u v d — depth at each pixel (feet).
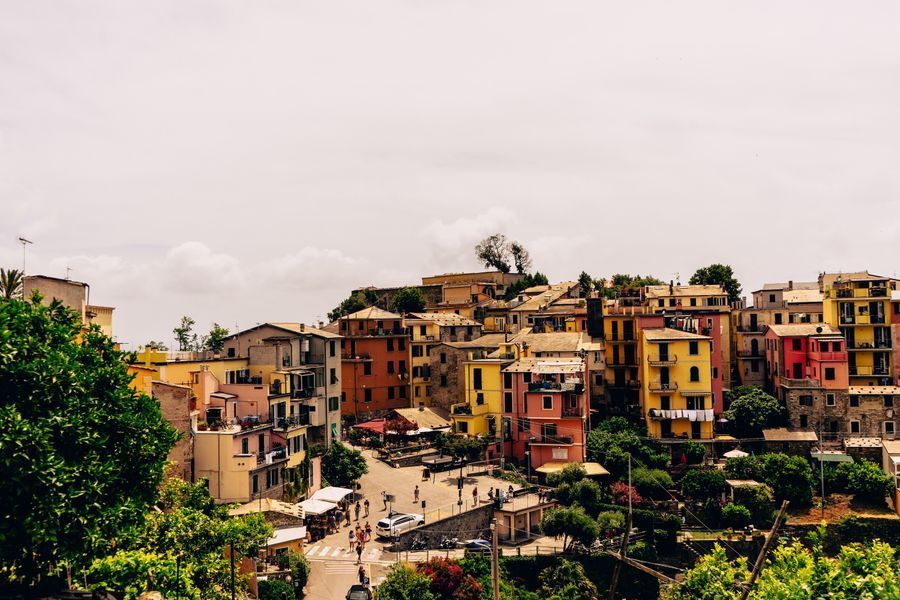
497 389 300.40
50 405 91.97
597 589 218.18
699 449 290.56
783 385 319.27
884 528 242.99
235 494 206.08
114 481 100.27
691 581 106.83
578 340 319.06
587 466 268.21
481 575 195.62
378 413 355.97
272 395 231.91
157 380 211.00
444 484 262.26
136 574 102.78
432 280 565.12
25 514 85.92
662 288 408.67
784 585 92.02
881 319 335.47
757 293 419.13
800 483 258.78
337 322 385.70
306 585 183.32
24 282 182.29
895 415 301.22
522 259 597.11
